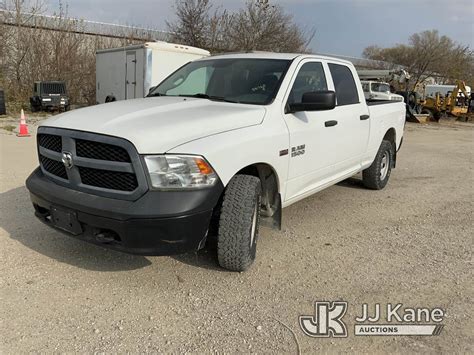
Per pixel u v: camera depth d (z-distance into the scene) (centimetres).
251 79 446
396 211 592
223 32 2567
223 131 350
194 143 325
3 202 538
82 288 345
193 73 497
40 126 383
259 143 372
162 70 1441
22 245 415
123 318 308
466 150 1308
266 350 280
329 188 702
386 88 2417
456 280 385
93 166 326
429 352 284
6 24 2323
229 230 356
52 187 351
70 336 285
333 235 489
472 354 283
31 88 2341
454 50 5569
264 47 2595
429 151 1252
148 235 310
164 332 294
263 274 383
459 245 472
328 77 509
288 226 513
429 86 3866
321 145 473
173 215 307
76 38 2511
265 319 314
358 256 431
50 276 360
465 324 318
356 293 356
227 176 342
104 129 325
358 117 560
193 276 373
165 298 336
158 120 343
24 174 691
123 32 2767
